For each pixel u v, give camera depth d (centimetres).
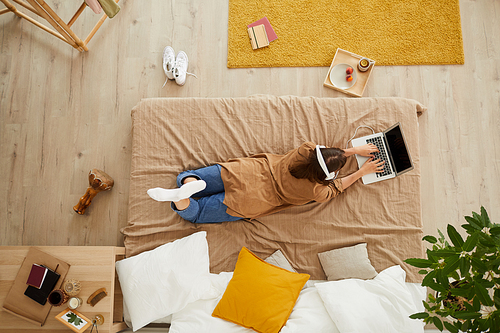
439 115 233
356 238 194
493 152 230
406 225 196
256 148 204
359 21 240
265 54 240
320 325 165
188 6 245
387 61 237
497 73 236
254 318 168
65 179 230
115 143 233
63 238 225
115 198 228
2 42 241
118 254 187
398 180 199
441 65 238
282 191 181
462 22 240
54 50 241
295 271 193
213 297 180
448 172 229
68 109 236
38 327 173
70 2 244
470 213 225
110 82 239
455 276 113
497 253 98
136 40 243
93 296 171
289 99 209
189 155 202
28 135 233
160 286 176
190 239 189
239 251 197
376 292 177
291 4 243
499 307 96
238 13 243
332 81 231
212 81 240
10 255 177
